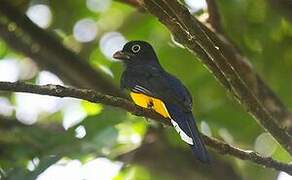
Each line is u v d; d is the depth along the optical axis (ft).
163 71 35.40
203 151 30.01
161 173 48.55
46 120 51.49
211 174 48.49
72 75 48.21
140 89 33.01
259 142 50.37
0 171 40.47
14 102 53.06
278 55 48.96
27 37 48.06
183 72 50.85
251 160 31.48
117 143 45.78
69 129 43.06
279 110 39.42
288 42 48.67
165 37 52.65
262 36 47.96
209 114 50.01
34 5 51.62
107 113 44.04
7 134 43.21
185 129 30.96
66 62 47.70
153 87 32.68
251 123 49.80
